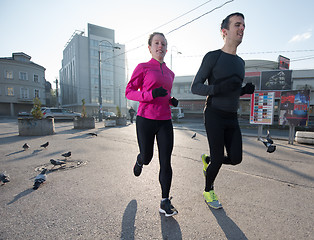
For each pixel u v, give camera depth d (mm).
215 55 1807
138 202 1997
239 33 1727
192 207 1910
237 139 1879
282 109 6316
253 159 3979
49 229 1525
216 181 2656
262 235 1480
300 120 5949
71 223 1611
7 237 1419
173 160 3826
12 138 6457
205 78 1844
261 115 6613
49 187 2371
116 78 58125
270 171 3158
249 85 1817
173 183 2562
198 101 29953
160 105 1828
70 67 57312
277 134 9180
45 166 3275
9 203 1954
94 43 52906
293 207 1938
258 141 6570
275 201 2068
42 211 1800
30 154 4152
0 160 3654
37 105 7621
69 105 58375
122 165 3365
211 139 1845
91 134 7219
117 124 13469
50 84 51312
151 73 1812
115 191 2266
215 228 1566
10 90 32750
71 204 1939
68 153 3604
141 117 1845
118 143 5660
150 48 1939
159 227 1572
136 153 4352
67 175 2816
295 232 1521
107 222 1632
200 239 1427
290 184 2580
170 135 1880
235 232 1516
